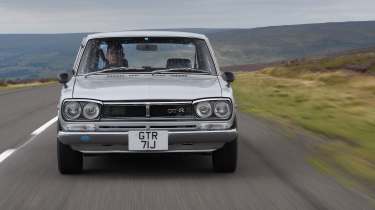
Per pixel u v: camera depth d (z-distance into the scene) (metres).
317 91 33.06
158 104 8.19
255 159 10.32
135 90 8.41
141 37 9.98
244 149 11.62
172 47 9.88
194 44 9.96
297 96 29.16
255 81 52.41
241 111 21.69
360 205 6.81
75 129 8.15
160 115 8.20
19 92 38.91
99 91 8.39
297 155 10.80
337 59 78.56
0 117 19.64
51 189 7.79
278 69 84.75
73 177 8.65
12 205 6.89
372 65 65.56
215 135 8.17
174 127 8.17
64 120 8.20
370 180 8.38
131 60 9.68
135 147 8.11
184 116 8.23
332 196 7.29
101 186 7.98
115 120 8.12
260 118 18.59
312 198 7.18
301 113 20.23
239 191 7.63
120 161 10.14
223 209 6.66
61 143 8.49
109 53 9.75
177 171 9.12
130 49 9.81
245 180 8.37
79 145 8.21
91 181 8.33
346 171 9.12
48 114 20.80
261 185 8.01
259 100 27.73
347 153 11.05
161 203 6.95
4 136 14.27
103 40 9.89
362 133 14.50
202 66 9.70
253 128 15.54
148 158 10.49
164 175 8.78
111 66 9.66
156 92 8.34
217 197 7.27
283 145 12.20
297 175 8.75
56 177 8.67
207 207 6.75
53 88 46.69
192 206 6.80
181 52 9.79
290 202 6.98
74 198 7.24
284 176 8.66
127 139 8.09
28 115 20.39
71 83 9.03
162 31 10.30
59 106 8.43
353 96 28.02
